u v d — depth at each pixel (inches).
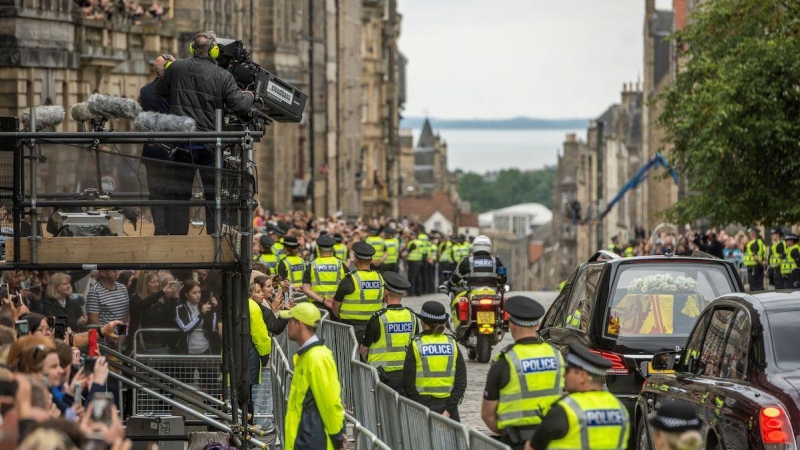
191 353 1056.2
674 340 1093.8
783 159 2640.3
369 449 910.4
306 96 1114.7
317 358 856.3
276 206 4534.9
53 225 959.6
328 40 5802.2
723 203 2669.8
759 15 2719.0
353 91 6688.0
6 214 960.3
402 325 1101.1
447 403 970.1
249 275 982.4
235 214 964.6
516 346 791.7
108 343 1042.1
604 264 1138.0
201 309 1058.1
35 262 956.0
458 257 3656.5
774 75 2603.3
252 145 1022.4
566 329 1136.8
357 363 1123.3
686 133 2832.2
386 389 968.3
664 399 974.4
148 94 1094.4
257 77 1086.4
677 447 634.8
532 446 677.9
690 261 1127.6
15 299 946.7
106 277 1034.1
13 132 957.8
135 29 2699.3
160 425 1004.6
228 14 3604.8
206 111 1024.2
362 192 7278.5
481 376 1601.9
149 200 962.7
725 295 965.2
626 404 1085.1
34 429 511.8
